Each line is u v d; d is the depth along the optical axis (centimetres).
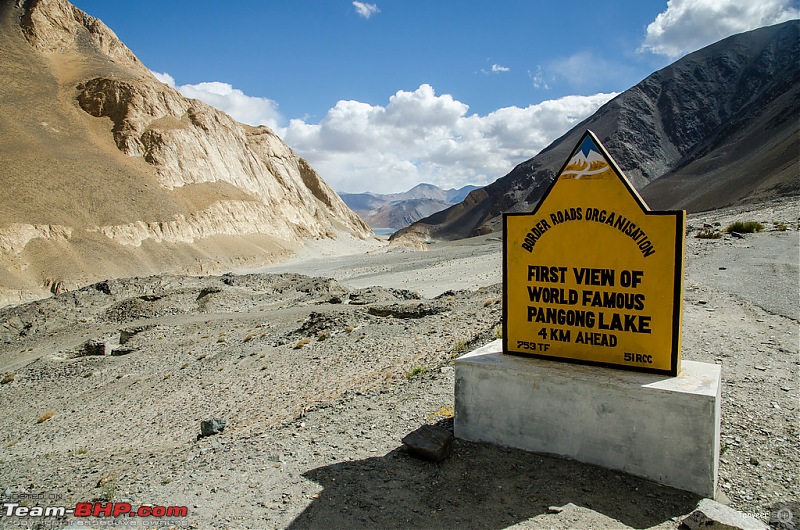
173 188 8650
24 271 5691
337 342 1783
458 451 605
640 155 19662
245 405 1343
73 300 3838
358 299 2889
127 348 2580
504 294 641
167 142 9012
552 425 574
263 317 2767
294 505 505
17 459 1255
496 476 543
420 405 791
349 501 508
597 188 577
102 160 7994
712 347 923
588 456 555
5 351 3162
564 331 608
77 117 8675
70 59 9838
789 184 7025
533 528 447
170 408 1535
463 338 1271
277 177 12325
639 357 566
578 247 591
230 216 9044
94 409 1753
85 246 6438
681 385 519
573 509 475
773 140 11919
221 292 3681
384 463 591
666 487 511
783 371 798
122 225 7106
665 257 544
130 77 9725
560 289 606
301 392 1306
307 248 10562
